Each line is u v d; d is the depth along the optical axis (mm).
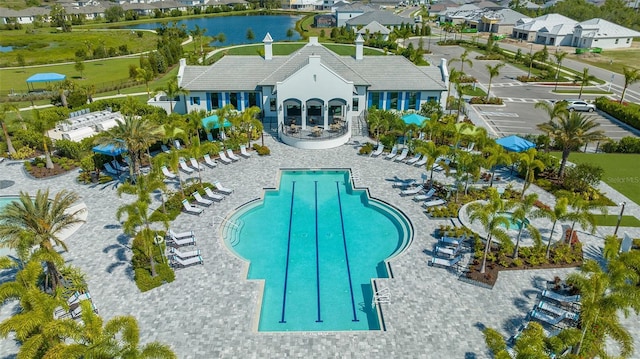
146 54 105750
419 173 41594
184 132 42469
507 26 140500
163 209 33875
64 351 16219
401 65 57469
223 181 39812
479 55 106188
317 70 47875
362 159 44781
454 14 169500
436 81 56500
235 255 29109
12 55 101188
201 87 54750
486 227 26641
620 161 45781
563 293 25641
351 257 30406
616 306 18984
